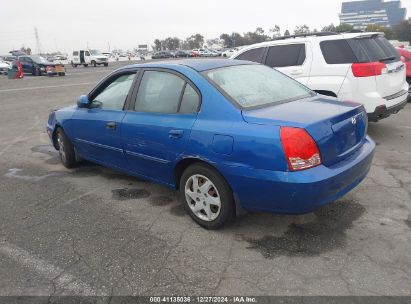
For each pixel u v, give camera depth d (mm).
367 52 6223
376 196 4340
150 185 5043
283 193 3104
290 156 3035
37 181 5410
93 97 5078
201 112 3621
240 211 3527
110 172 5664
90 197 4738
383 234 3537
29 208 4492
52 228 3969
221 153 3361
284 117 3232
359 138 3725
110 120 4598
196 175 3703
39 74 31688
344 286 2854
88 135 5062
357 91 6098
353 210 4023
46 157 6676
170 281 3012
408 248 3303
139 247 3520
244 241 3531
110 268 3215
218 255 3330
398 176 4926
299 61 6785
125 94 4551
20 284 3061
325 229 3670
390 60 6484
